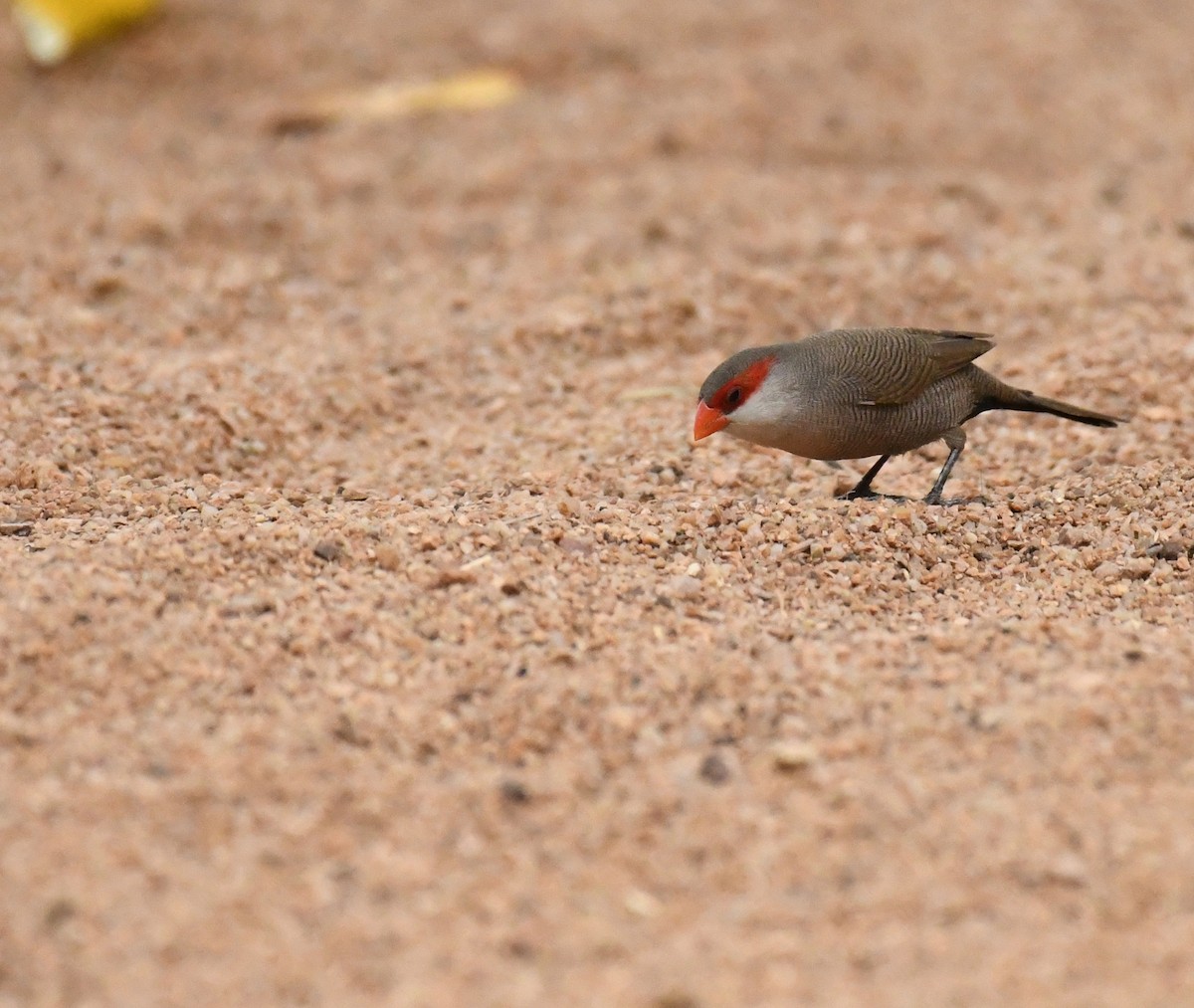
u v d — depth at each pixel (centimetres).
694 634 967
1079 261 1689
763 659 935
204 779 822
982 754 850
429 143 2103
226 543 1034
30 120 2244
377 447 1359
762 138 2128
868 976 701
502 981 698
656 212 1850
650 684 909
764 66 2353
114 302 1614
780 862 775
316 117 2189
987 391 1204
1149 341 1460
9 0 2622
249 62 2428
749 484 1245
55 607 937
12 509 1115
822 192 1920
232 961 707
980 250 1720
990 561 1095
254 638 935
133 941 716
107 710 873
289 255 1762
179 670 904
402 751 856
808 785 830
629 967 707
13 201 1886
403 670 919
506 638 950
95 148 2106
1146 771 836
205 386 1371
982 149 2134
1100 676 911
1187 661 930
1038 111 2255
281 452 1323
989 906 745
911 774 835
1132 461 1266
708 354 1542
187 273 1684
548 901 752
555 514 1107
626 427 1366
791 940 724
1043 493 1201
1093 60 2472
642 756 856
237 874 760
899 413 1151
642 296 1622
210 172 2008
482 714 884
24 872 751
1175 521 1122
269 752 845
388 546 1044
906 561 1079
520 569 1023
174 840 781
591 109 2202
